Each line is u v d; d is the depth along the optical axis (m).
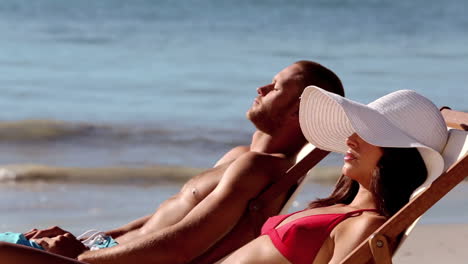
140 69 42.38
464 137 6.77
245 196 8.71
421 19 68.06
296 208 16.62
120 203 17.41
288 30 60.19
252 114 9.45
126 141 26.05
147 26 59.69
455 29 62.12
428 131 6.74
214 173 9.45
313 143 7.79
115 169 20.44
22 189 18.67
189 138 26.48
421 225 14.28
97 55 46.84
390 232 6.20
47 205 17.02
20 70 41.03
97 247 8.75
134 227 9.77
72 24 59.31
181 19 63.78
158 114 30.69
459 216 15.47
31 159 23.25
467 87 37.03
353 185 7.36
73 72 41.03
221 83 38.25
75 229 14.77
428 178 6.60
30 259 6.00
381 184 6.76
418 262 11.57
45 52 47.22
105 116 30.08
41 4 67.88
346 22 65.88
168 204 9.63
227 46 51.38
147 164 22.64
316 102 7.47
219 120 29.58
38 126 26.69
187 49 49.78
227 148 25.38
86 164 22.59
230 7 71.06
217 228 8.59
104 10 66.62
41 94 34.88
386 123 6.71
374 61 45.84
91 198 17.84
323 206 7.48
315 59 46.50
